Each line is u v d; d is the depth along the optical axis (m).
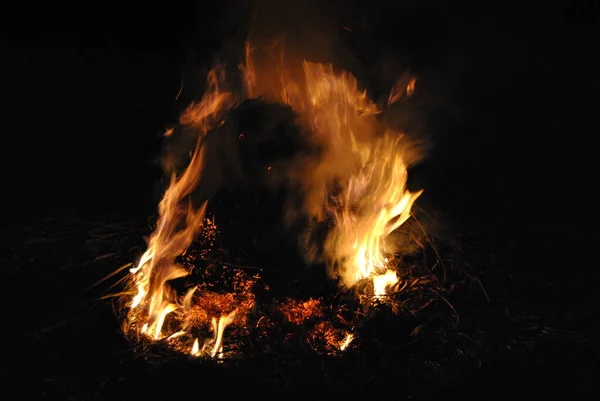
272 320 3.74
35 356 3.63
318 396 3.29
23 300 4.13
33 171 6.02
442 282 4.29
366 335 3.70
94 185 5.77
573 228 5.15
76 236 4.86
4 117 7.19
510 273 4.50
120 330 3.82
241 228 3.91
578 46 9.23
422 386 3.40
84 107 7.48
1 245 4.75
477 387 3.37
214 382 3.32
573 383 3.42
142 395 3.26
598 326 3.96
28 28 9.48
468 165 6.27
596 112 7.57
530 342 3.78
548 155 6.59
